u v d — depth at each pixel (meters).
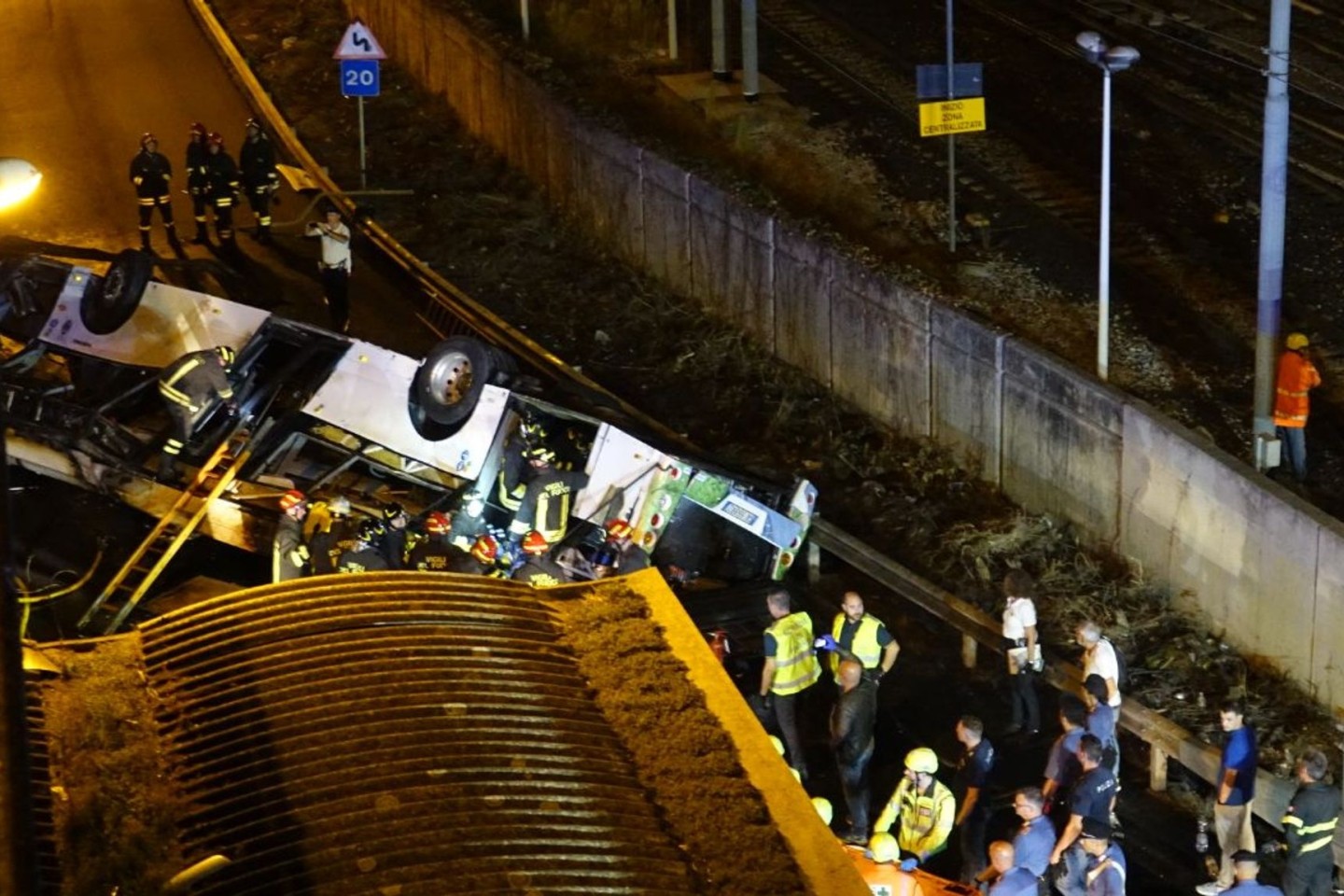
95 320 44.66
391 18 87.44
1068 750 33.94
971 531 47.44
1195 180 64.25
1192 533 42.75
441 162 75.12
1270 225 43.56
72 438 41.41
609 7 81.12
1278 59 42.19
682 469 42.38
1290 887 32.09
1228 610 42.09
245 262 62.88
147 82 82.31
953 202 57.91
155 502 41.38
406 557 38.28
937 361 50.91
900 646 43.47
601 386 57.38
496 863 17.67
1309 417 49.22
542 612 23.42
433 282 61.25
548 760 19.83
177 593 40.25
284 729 19.91
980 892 30.72
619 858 18.23
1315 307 55.06
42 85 81.50
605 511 41.94
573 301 63.53
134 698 20.73
